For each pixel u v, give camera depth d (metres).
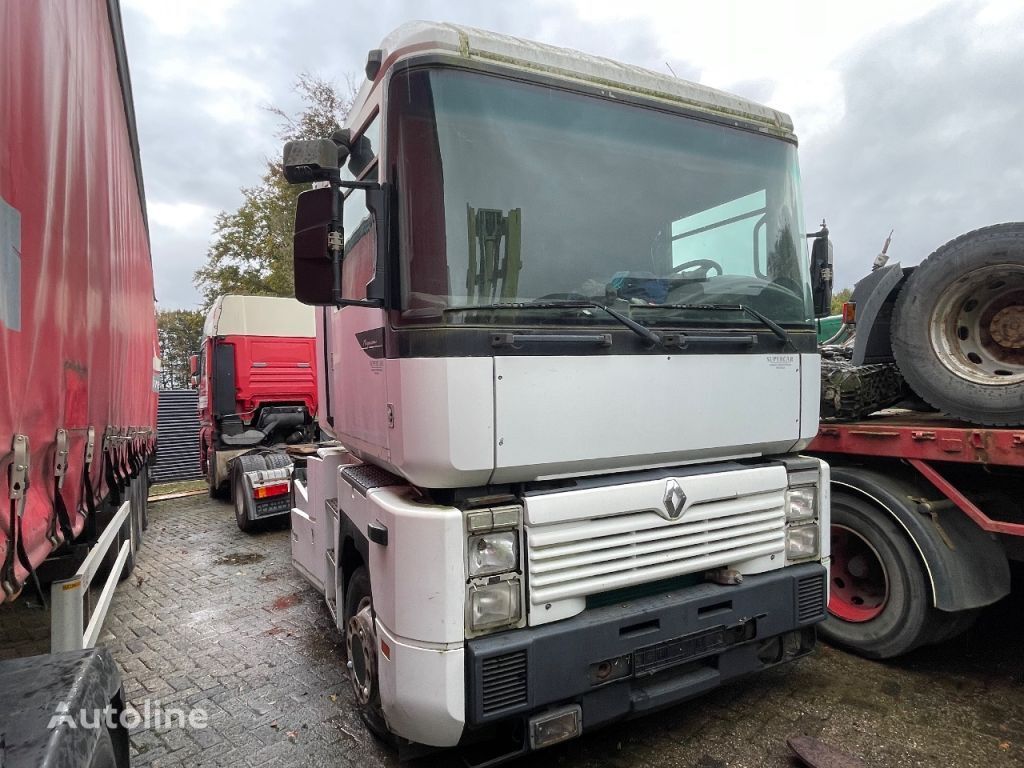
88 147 2.63
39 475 1.76
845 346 5.25
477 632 2.27
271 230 23.06
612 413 2.52
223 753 2.96
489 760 2.35
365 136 3.02
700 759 2.80
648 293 2.73
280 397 9.45
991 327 3.45
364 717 3.03
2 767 1.29
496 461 2.29
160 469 13.69
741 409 2.88
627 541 2.52
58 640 2.58
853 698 3.26
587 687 2.38
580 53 2.73
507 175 2.45
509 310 2.34
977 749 2.82
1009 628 4.04
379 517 2.49
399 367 2.35
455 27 2.45
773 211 3.16
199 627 4.57
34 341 1.69
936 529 3.33
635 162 2.76
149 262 7.21
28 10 1.77
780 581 2.88
